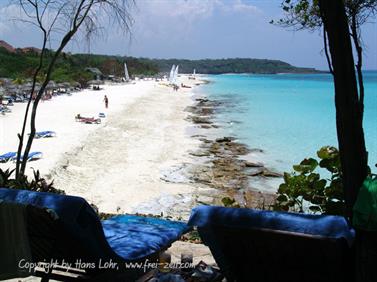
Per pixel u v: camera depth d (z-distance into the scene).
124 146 24.30
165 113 42.12
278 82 127.31
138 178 17.92
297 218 3.18
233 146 25.69
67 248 3.83
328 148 6.22
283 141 27.55
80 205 3.30
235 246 3.52
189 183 17.48
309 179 6.29
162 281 4.06
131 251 4.17
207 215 3.41
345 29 3.25
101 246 3.78
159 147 24.62
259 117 40.38
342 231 3.00
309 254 3.24
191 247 6.17
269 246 3.34
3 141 23.56
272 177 18.77
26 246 3.69
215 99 62.03
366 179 3.16
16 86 48.84
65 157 20.12
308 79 157.25
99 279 4.08
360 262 3.14
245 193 14.91
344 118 3.31
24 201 3.47
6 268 3.78
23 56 69.00
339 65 3.28
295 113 43.53
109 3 7.87
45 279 4.05
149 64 154.50
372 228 3.02
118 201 14.95
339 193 5.80
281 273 3.53
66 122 31.45
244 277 3.78
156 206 14.50
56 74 66.19
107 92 64.06
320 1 3.31
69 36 7.98
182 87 91.50
